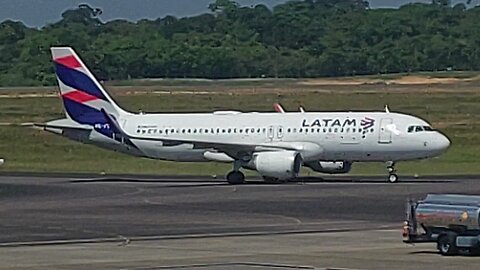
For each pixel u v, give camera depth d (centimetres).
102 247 8731
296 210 12025
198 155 17562
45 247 8750
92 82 18162
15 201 13450
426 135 16450
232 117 17425
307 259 7819
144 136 17812
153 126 17825
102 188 15675
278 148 16862
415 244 8706
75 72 18200
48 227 10362
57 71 18262
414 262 7612
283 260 7775
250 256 8025
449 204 7981
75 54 18188
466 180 16750
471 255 7994
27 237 9512
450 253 8019
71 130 18300
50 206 12725
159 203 13075
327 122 16850
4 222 10856
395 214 11462
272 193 14525
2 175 18988
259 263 7619
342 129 16712
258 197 13862
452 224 7919
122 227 10344
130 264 7625
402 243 8819
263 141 17025
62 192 14900
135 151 18025
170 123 17762
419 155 16525
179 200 13500
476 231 7869
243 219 11069
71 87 18238
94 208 12450
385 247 8544
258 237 9394
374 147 16588
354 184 16112
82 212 11956
